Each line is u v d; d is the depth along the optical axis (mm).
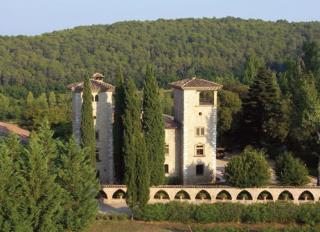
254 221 59688
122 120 68188
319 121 74312
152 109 68562
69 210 52188
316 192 67125
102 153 73000
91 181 55125
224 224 59531
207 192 67312
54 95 138375
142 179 60156
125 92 66812
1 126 99500
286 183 68750
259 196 67188
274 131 89500
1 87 160875
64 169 53344
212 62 188000
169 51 198375
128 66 182125
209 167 74188
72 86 73062
